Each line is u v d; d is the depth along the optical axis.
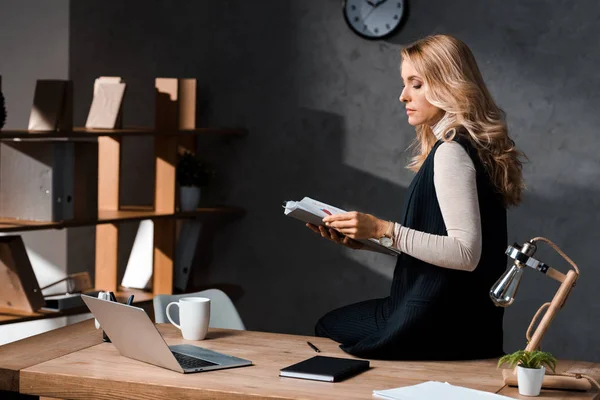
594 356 4.16
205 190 4.79
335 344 2.46
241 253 4.74
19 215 3.89
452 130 2.26
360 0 4.39
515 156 2.31
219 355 2.28
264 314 4.71
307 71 4.55
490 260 2.29
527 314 4.25
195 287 4.75
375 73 4.43
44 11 4.75
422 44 2.35
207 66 4.73
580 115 4.14
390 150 4.44
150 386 2.02
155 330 2.09
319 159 4.57
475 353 2.33
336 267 4.56
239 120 4.70
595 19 4.09
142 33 4.80
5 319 3.73
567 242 4.19
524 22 4.18
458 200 2.19
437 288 2.28
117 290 4.57
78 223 3.89
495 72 4.24
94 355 2.31
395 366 2.23
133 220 4.16
